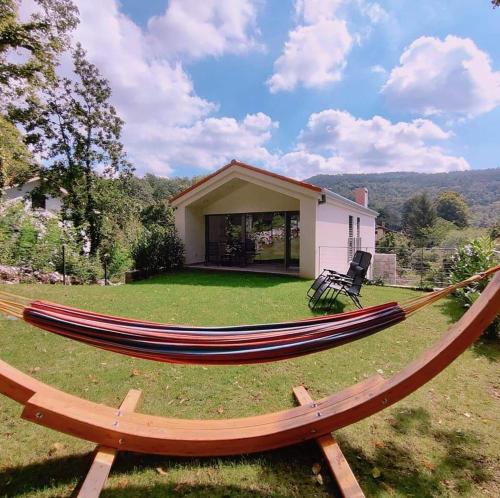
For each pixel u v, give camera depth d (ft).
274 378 12.20
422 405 10.49
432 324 19.44
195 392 11.13
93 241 60.08
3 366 7.32
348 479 6.93
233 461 8.02
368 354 14.73
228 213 46.73
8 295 7.90
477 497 6.98
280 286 30.89
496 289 7.06
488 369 13.23
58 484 7.21
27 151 44.21
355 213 50.31
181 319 19.67
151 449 7.24
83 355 13.93
